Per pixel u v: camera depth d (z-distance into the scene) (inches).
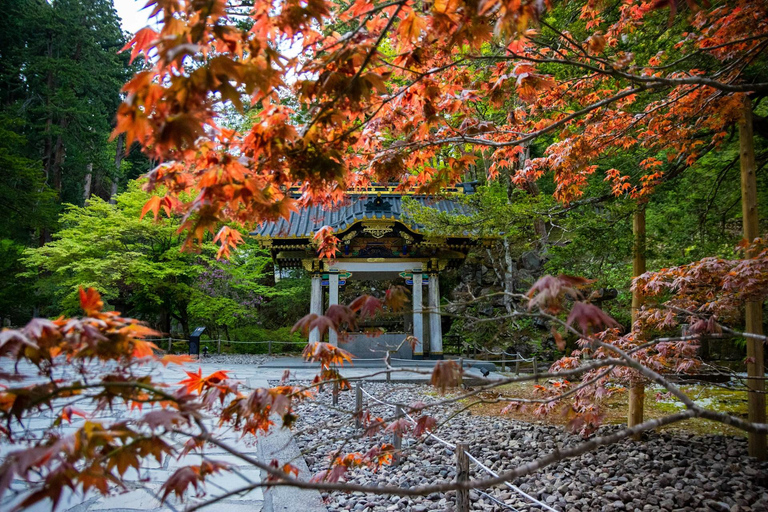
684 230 311.9
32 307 834.8
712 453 226.7
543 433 264.1
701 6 190.2
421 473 197.9
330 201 147.6
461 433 266.7
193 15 68.7
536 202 396.5
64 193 1071.0
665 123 203.9
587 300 71.1
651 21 242.8
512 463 214.7
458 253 590.9
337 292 577.9
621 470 205.2
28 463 46.5
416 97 139.4
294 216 570.9
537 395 221.9
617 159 287.7
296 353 676.1
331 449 221.6
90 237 589.6
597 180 338.6
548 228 568.1
